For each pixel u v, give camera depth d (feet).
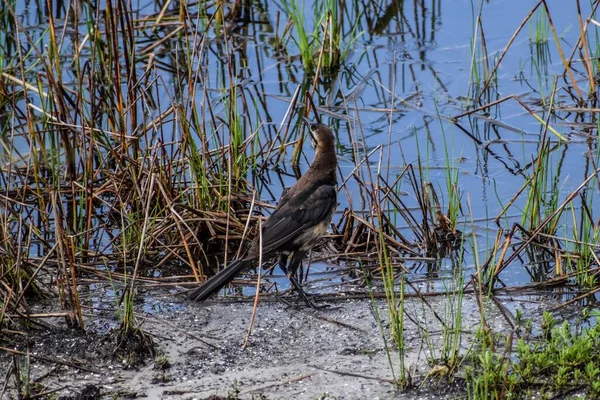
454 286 34.96
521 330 31.86
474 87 55.11
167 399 28.04
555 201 40.52
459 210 43.21
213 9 64.13
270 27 63.77
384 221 41.39
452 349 30.48
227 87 56.18
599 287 33.91
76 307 32.86
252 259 34.30
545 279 36.63
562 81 55.06
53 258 38.09
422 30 62.28
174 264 39.27
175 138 47.19
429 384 28.32
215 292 34.94
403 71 57.62
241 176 44.37
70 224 42.93
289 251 35.78
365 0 65.46
